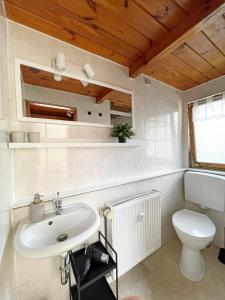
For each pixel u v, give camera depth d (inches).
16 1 34.4
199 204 72.8
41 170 43.2
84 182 51.3
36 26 41.3
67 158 47.7
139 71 58.0
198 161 83.1
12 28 39.3
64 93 46.8
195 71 67.1
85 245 48.6
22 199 40.3
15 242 30.0
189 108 84.9
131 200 56.2
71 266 42.6
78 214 42.3
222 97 69.6
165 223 75.5
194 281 54.3
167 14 39.1
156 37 46.9
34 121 41.2
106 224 53.4
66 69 47.1
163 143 77.2
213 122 75.6
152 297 49.6
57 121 45.1
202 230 55.1
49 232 38.1
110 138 57.1
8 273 32.0
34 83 42.1
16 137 36.6
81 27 42.1
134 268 60.6
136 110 65.5
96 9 36.9
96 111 53.2
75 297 42.1
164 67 63.4
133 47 50.9
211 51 53.4
